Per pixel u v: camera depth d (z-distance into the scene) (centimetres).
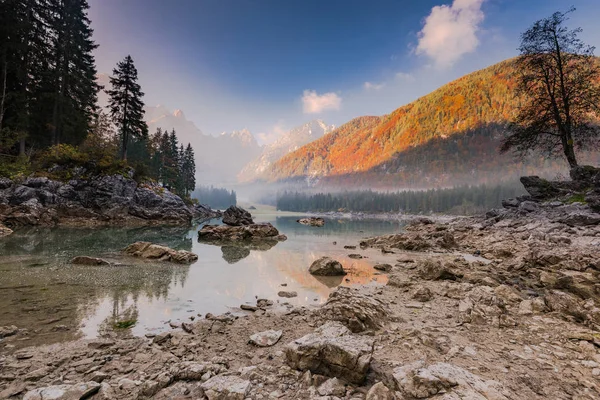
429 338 701
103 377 551
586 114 3038
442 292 1195
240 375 551
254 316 953
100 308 1005
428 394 447
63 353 669
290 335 784
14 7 3597
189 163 9875
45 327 829
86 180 4112
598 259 1305
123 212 4444
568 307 869
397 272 1664
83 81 4628
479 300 984
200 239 3353
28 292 1145
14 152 3897
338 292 1102
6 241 2356
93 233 3133
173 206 5400
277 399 471
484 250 2172
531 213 2773
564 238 1912
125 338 768
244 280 1479
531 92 3331
